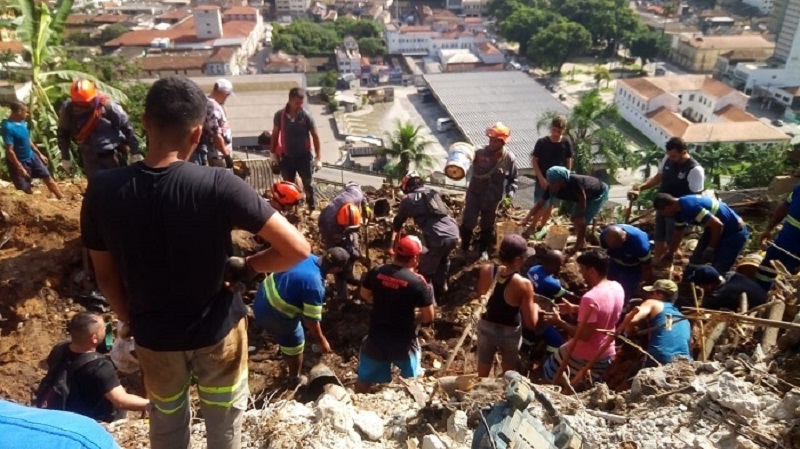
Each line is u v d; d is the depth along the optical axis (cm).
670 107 5806
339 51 7888
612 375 529
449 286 704
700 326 499
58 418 127
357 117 6225
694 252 656
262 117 5088
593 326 476
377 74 7462
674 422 355
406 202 659
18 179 740
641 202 1903
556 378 485
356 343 618
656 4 10925
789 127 6175
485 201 721
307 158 780
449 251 655
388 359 494
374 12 9700
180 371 263
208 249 235
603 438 353
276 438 361
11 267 626
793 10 7075
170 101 223
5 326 597
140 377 509
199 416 451
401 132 2892
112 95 1105
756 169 2631
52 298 619
